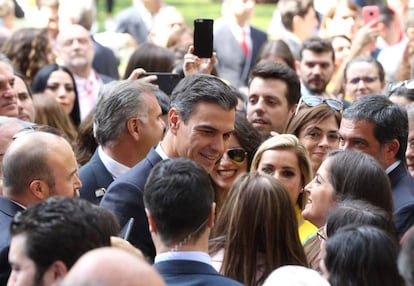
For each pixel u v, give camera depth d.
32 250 7.02
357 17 20.89
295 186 10.99
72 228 7.09
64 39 19.03
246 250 8.84
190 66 12.70
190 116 10.05
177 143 10.16
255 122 13.55
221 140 10.13
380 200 9.47
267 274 8.80
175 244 7.81
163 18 21.47
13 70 14.14
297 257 8.89
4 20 25.44
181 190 7.79
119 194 10.02
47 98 15.55
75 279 5.32
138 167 10.21
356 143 10.99
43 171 9.48
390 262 7.41
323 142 12.39
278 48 17.98
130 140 11.08
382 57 20.91
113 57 21.31
